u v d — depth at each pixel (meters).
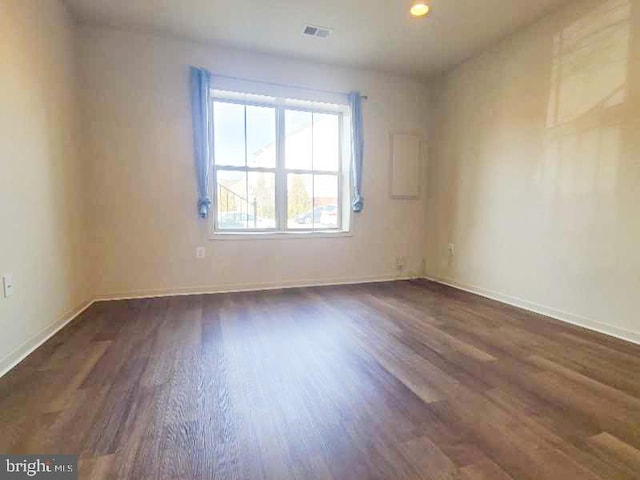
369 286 4.31
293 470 1.27
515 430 1.52
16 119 2.22
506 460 1.33
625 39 2.55
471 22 3.21
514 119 3.46
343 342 2.52
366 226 4.50
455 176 4.27
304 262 4.26
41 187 2.54
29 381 1.92
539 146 3.22
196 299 3.62
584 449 1.39
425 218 4.80
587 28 2.79
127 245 3.58
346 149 4.44
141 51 3.47
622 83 2.58
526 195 3.37
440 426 1.54
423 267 4.83
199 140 3.66
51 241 2.67
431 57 3.94
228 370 2.07
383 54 3.87
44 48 2.62
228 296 3.76
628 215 2.57
